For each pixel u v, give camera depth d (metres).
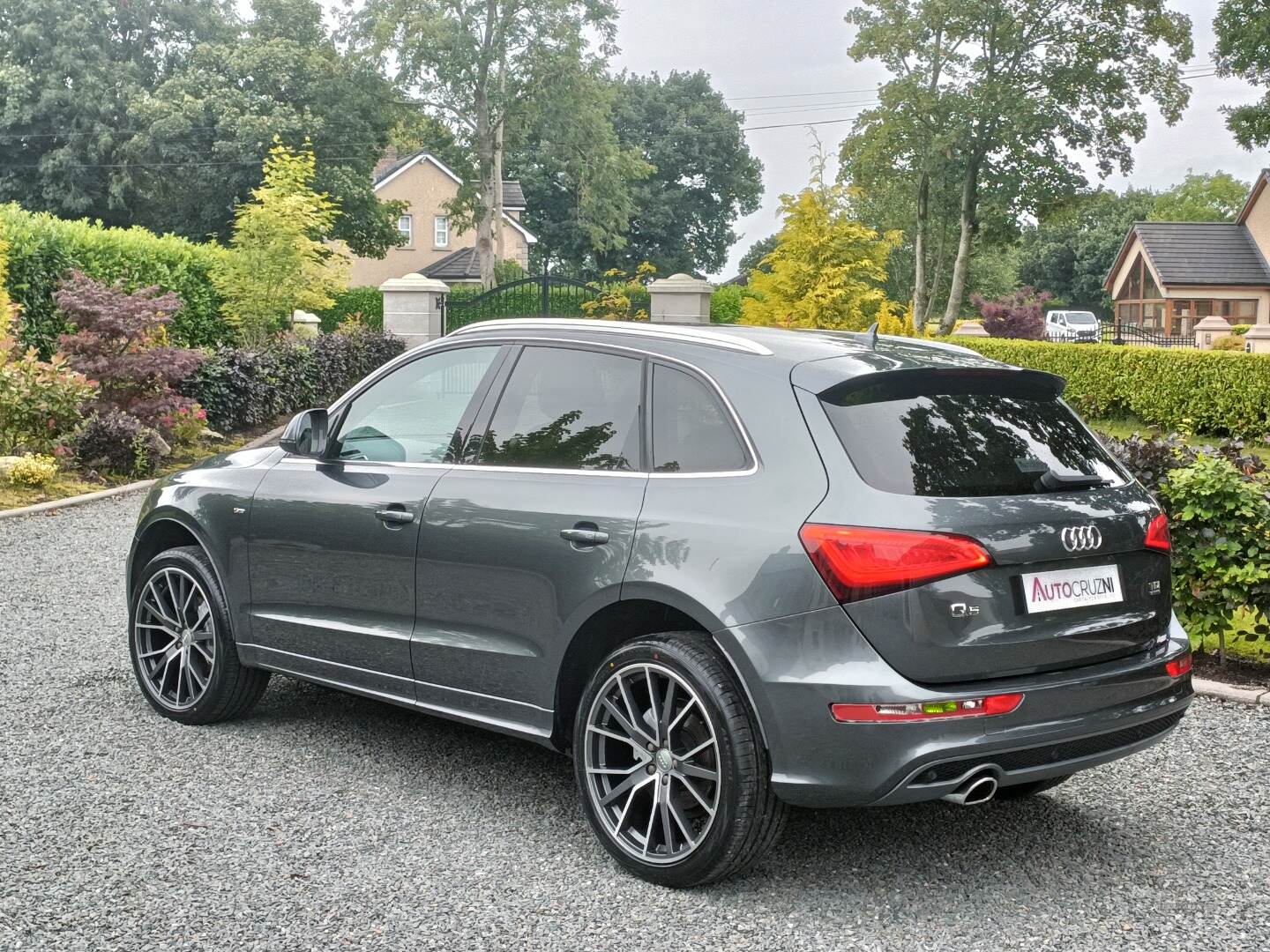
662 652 3.71
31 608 7.47
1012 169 42.00
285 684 6.07
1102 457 4.04
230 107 46.81
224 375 16.44
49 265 17.38
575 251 80.25
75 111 49.53
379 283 61.81
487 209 50.31
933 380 3.86
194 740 5.12
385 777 4.71
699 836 3.65
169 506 5.38
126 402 14.12
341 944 3.34
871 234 16.30
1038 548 3.52
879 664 3.38
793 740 3.46
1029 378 3.99
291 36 50.28
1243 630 6.52
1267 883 3.85
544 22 48.72
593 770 3.93
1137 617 3.82
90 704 5.57
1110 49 40.50
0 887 3.66
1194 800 4.59
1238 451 6.83
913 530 3.39
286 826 4.19
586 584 3.90
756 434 3.73
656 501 3.83
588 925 3.49
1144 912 3.63
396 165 61.69
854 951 3.36
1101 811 4.48
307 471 4.99
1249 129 35.94
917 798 3.43
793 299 16.62
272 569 4.99
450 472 4.45
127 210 50.84
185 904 3.56
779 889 3.77
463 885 3.74
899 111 42.50
